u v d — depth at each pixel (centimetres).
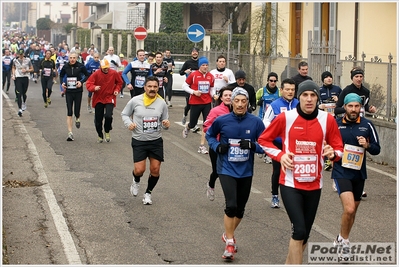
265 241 870
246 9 4366
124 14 6288
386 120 1534
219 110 972
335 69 1761
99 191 1144
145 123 1045
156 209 1030
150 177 1057
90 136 1780
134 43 4675
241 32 4372
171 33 4425
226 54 2655
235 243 805
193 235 891
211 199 1057
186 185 1211
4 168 1324
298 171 704
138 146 1054
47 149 1557
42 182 1206
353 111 846
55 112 2322
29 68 2197
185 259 789
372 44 2239
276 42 2867
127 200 1086
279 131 718
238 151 805
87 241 860
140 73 1870
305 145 708
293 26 2769
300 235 686
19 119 2111
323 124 712
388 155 1495
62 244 843
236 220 827
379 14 2234
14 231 899
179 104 2770
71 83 1703
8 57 3052
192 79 1616
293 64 2016
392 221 986
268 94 1412
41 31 9675
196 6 5062
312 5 2595
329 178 1327
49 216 977
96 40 5838
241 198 820
